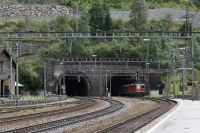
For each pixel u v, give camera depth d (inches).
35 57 6811.0
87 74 6968.5
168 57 6702.8
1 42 5807.1
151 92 6978.4
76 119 2335.1
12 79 5447.8
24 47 6806.1
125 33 2999.5
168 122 1918.1
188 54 6594.5
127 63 6943.9
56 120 2182.6
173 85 6181.1
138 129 1696.6
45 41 7258.9
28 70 6382.9
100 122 2223.2
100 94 7066.9
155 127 1696.6
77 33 2878.9
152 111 2967.5
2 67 5270.7
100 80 7057.1
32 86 6412.4
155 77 7037.4
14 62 5477.4
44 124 1978.3
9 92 5073.8
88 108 3479.3
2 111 2837.1
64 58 6845.5
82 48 7342.5
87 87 7268.7
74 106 3683.6
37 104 3806.6
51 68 6781.5
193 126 1722.4
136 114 2753.4
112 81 7775.6
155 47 7081.7
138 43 7377.0
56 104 3988.7
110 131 1720.0
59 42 7337.6
